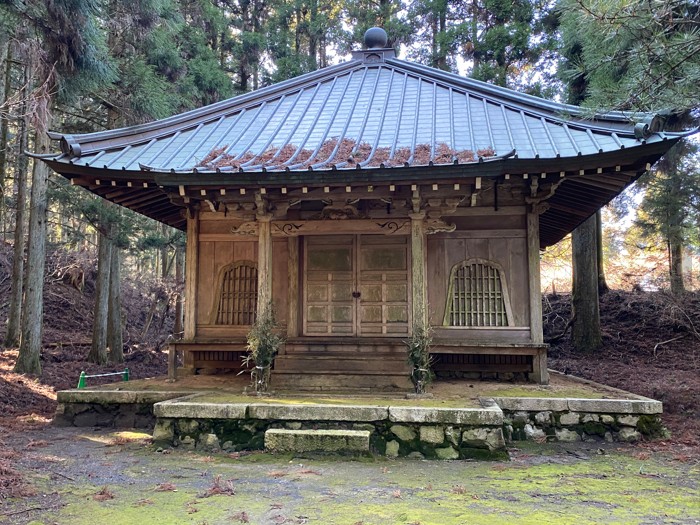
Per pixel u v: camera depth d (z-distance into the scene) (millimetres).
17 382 10836
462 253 8836
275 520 3852
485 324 8664
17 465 5422
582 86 11789
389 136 8484
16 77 17062
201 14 19734
